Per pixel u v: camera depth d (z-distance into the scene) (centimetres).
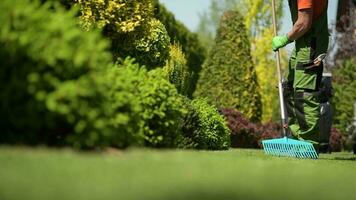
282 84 772
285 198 266
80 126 385
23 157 330
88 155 379
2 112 381
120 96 438
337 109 1783
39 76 374
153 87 539
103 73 405
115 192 249
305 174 388
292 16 758
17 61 373
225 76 1820
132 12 880
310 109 735
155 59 938
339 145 1551
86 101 388
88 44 393
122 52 903
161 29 968
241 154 643
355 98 1762
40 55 374
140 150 465
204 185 284
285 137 739
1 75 375
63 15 399
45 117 384
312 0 711
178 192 257
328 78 769
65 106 375
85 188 254
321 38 729
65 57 378
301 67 733
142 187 265
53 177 276
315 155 708
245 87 1814
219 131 908
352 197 290
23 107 379
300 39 736
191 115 782
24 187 246
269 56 2438
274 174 366
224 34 1856
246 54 1839
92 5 832
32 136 400
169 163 371
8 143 395
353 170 480
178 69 1127
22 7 378
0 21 373
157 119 549
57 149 395
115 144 450
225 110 1388
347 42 1812
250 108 1812
